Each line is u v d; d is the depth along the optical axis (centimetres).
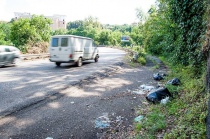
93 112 692
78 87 997
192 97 659
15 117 637
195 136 439
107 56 2711
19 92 879
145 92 927
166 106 684
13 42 2894
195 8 922
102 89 978
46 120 622
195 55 893
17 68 1522
